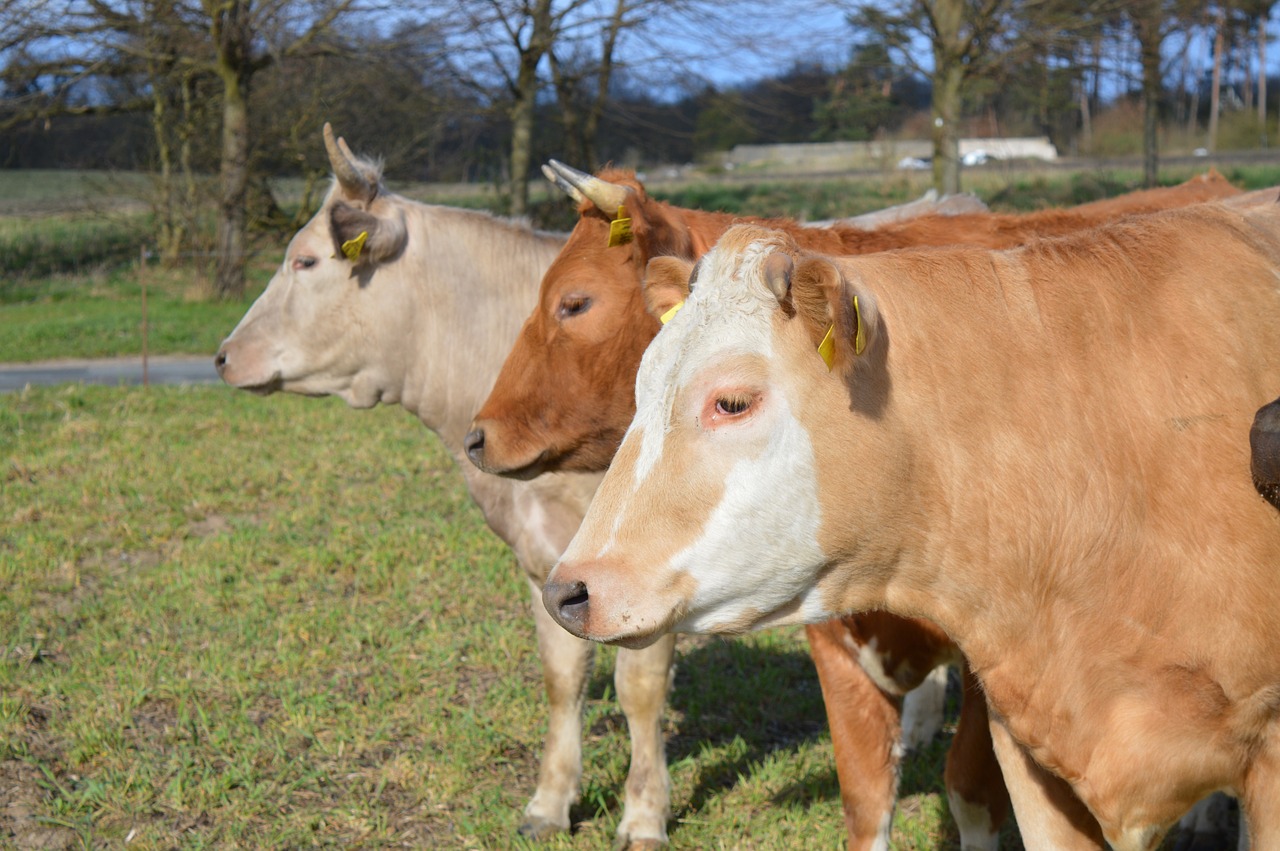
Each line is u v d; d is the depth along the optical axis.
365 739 4.85
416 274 4.70
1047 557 2.54
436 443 9.95
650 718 4.16
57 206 26.53
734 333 2.42
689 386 2.41
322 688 5.32
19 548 7.10
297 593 6.43
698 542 2.41
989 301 2.60
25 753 4.66
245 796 4.43
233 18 19.81
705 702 5.33
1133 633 2.53
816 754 4.82
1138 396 2.57
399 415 11.14
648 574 2.41
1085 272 2.66
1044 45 17.92
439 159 25.47
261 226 23.16
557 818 4.29
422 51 19.52
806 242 3.66
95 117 23.19
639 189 3.58
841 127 49.81
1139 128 44.03
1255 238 2.81
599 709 5.26
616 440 3.82
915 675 3.37
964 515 2.53
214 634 5.89
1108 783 2.55
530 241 4.86
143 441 9.90
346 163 4.67
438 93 20.72
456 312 4.73
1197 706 2.50
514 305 4.78
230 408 11.41
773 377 2.40
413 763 4.67
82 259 24.52
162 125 23.03
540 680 5.43
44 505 7.95
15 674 5.38
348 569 6.82
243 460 9.23
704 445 2.41
